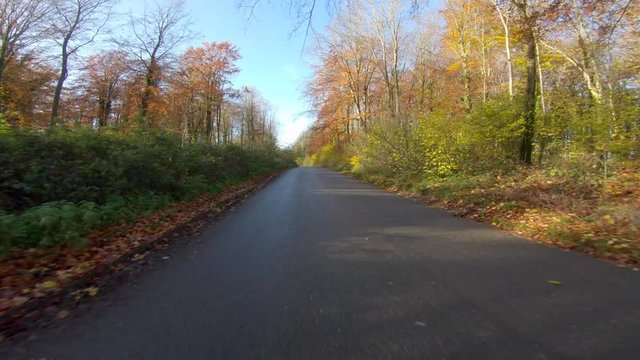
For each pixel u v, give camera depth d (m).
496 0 19.00
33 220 6.59
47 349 3.55
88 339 3.73
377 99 44.03
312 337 3.72
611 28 14.93
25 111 28.23
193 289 5.12
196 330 3.89
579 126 13.06
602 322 4.01
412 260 6.40
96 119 33.47
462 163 16.64
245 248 7.34
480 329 3.88
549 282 5.26
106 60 33.09
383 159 24.84
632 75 16.33
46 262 5.89
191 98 35.88
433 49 38.03
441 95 36.81
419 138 20.02
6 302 4.42
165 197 11.88
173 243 7.84
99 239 7.32
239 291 5.02
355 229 9.05
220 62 38.12
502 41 25.30
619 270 5.74
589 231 7.63
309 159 101.25
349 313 4.28
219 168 20.77
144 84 29.69
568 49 22.41
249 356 3.38
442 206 12.88
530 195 11.21
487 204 11.29
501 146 16.44
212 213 11.77
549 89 26.75
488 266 6.04
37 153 8.78
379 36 33.91
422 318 4.14
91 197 9.00
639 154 12.35
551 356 3.36
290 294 4.88
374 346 3.54
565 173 13.12
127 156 10.96
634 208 8.40
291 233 8.65
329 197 16.19
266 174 36.41
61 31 26.22
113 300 4.76
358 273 5.73
